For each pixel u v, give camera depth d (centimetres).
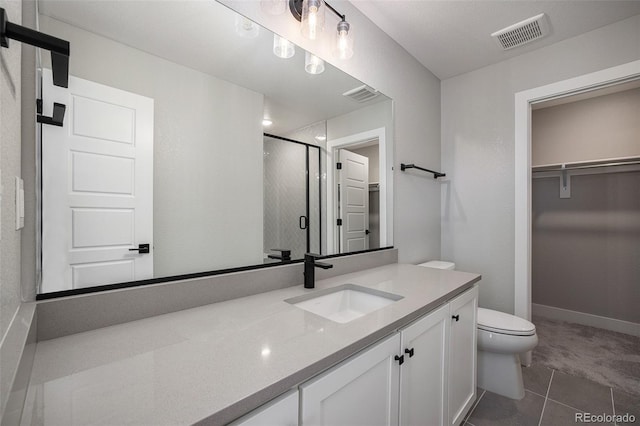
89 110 81
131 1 91
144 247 92
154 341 73
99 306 80
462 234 252
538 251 315
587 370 205
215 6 110
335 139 162
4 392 39
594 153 280
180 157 101
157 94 95
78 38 80
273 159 132
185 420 46
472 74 248
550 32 196
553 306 305
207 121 109
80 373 58
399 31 195
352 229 174
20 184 65
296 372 60
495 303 234
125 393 52
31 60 71
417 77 231
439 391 123
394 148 204
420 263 232
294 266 132
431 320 113
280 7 126
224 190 114
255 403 53
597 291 282
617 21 185
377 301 128
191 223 104
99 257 83
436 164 257
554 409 166
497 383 182
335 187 164
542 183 312
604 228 279
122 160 87
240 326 83
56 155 75
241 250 119
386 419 90
